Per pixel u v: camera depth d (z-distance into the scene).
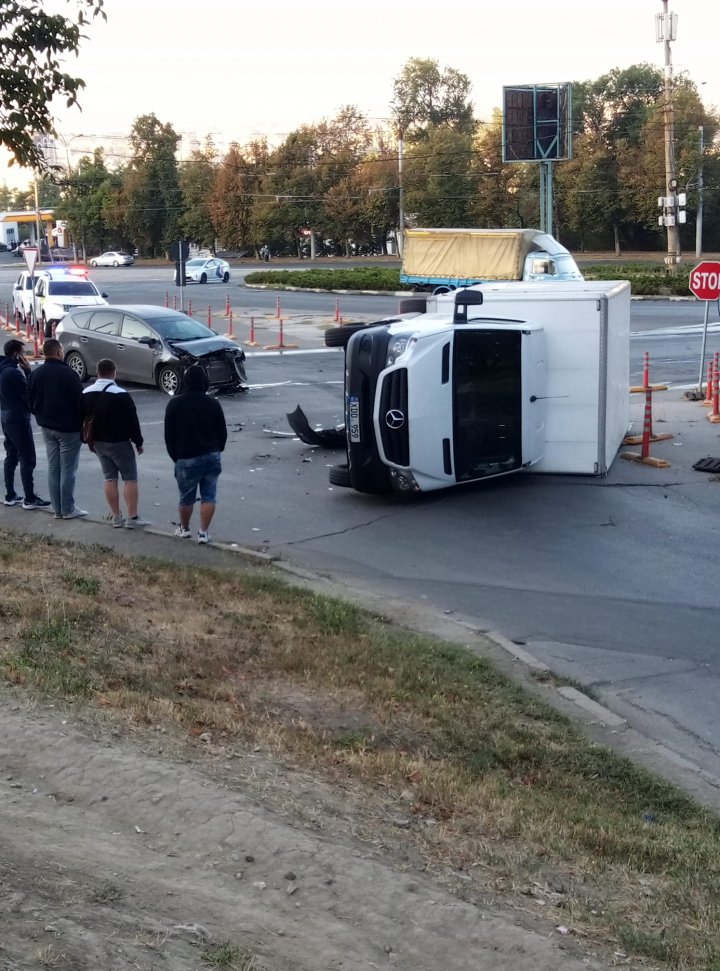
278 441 17.75
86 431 11.44
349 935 4.08
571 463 15.27
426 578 10.95
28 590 8.24
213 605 8.97
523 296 15.05
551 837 5.50
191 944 3.65
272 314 42.47
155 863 4.33
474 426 14.13
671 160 50.41
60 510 12.05
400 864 4.76
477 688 7.86
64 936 3.42
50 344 11.64
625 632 9.58
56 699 5.92
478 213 84.25
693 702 8.15
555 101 55.06
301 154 91.00
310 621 8.95
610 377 15.44
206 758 5.54
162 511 13.10
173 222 97.69
